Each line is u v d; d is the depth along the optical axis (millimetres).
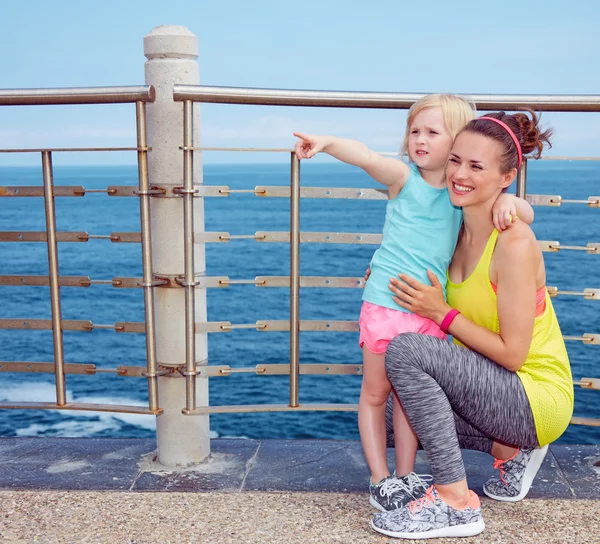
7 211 66438
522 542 1569
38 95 1961
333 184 145625
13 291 33281
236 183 142625
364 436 1813
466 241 1737
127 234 2014
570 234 51188
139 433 11242
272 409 2062
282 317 27188
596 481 1969
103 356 20969
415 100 1963
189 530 1640
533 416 1627
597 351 19375
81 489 1919
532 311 1588
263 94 1944
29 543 1573
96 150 1979
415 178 1734
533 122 1702
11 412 12773
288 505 1792
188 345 2020
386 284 1737
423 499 1615
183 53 1980
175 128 2002
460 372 1599
